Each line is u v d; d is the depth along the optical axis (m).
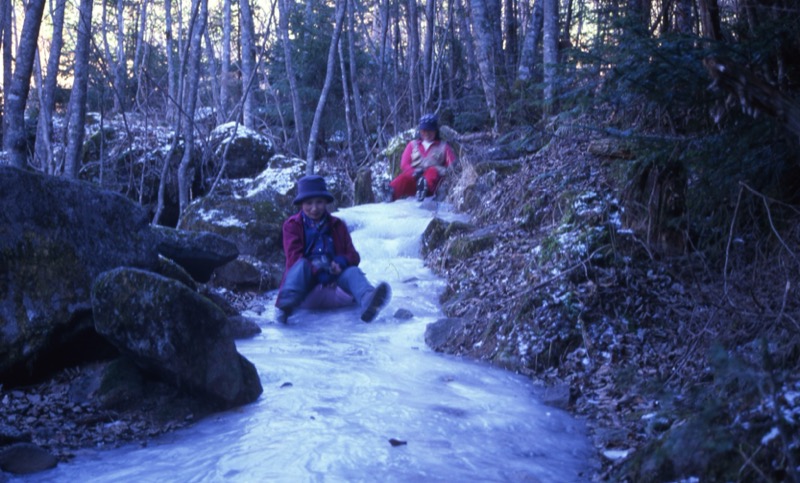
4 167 4.46
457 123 13.16
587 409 4.33
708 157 4.61
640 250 5.58
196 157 13.39
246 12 18.23
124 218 5.07
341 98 17.31
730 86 2.84
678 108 4.62
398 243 8.20
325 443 3.64
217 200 8.55
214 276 7.52
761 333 3.98
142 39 17.42
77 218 4.74
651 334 5.06
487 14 12.23
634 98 4.71
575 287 5.45
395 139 12.06
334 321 6.46
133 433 3.91
